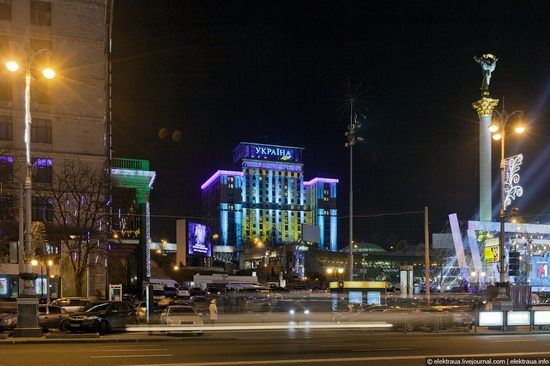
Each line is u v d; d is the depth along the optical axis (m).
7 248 42.53
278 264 149.88
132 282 79.94
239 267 186.50
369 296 32.97
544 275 76.94
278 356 15.74
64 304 30.73
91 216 41.72
